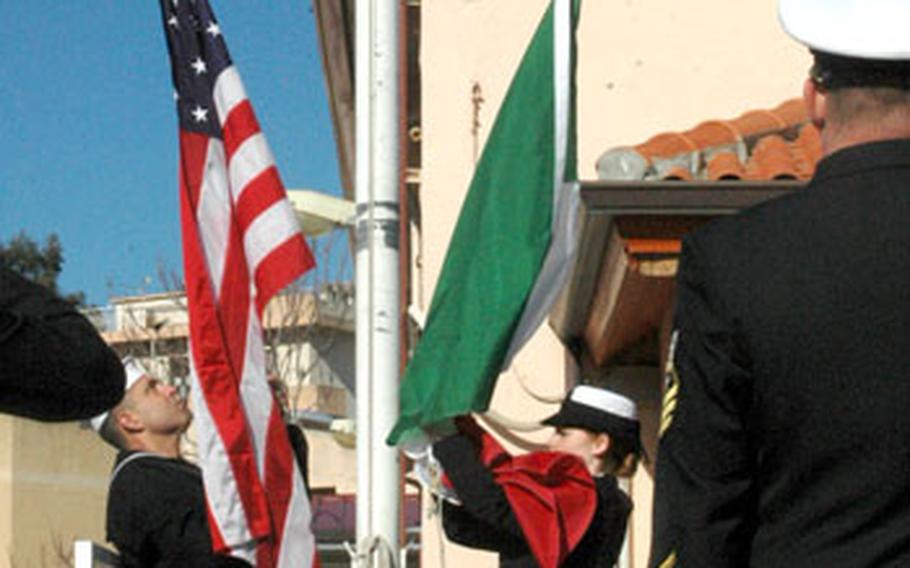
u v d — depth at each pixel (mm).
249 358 9336
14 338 4117
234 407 9156
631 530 13109
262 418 9219
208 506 8680
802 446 4191
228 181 9664
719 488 4242
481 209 8375
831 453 4168
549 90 8398
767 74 15023
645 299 11453
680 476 4305
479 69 15242
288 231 9617
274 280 9531
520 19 15203
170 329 44688
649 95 15055
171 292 46312
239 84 9766
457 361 8070
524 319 8250
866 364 4160
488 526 8016
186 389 37406
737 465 4250
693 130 12344
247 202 9617
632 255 10297
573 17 8453
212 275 9438
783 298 4230
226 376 9219
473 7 15281
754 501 4273
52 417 4258
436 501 8586
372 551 9891
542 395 13969
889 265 4203
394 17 10359
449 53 15305
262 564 8875
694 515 4246
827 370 4176
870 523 4141
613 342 12875
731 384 4258
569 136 8398
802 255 4262
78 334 4215
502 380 14047
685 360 4352
